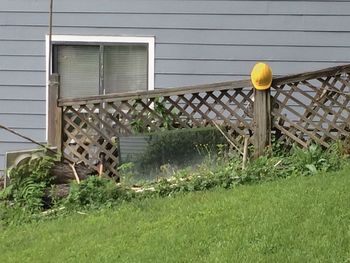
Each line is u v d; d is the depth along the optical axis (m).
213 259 3.52
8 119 6.72
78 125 5.69
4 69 6.73
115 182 5.34
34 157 5.19
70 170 5.38
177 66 6.72
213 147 5.65
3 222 4.74
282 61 6.67
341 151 5.49
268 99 5.56
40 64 6.74
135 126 5.71
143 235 4.07
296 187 4.73
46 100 6.73
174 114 5.78
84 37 6.76
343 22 6.61
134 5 6.71
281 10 6.64
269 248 3.61
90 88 6.83
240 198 4.62
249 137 5.63
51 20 6.42
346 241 3.62
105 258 3.74
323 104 5.62
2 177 6.00
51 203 5.07
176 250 3.72
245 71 6.69
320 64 6.64
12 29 6.73
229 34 6.69
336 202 4.26
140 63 6.77
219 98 5.73
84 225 4.45
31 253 4.00
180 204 4.67
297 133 5.64
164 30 6.71
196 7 6.68
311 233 3.76
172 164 5.58
